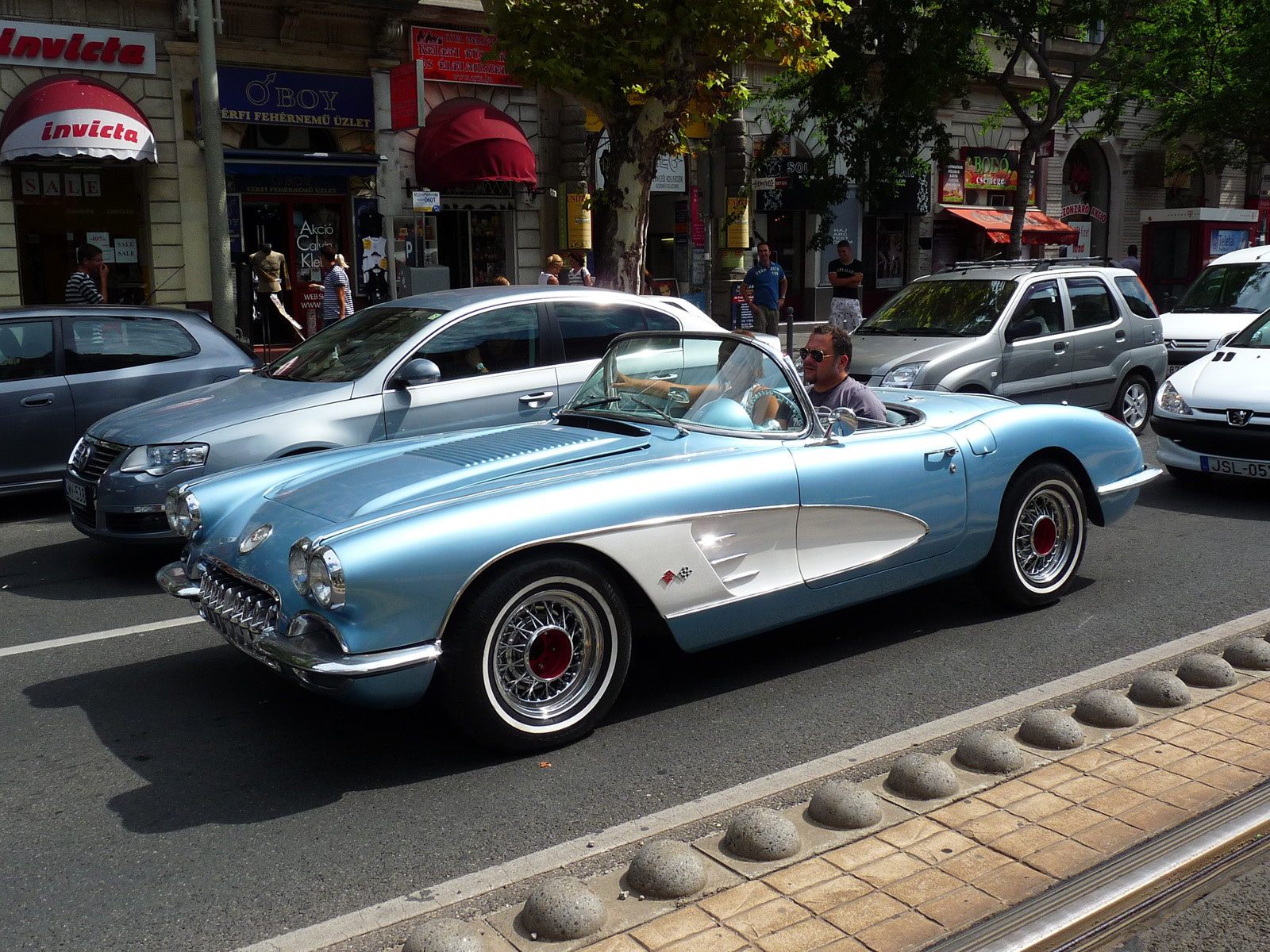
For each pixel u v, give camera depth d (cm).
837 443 482
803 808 344
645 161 1245
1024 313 1006
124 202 1683
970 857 308
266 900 309
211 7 1320
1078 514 570
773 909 283
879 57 1862
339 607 362
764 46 1190
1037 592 560
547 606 402
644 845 306
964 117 2698
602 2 1205
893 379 923
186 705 463
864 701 449
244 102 1728
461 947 264
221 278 1357
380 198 1884
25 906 308
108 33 1605
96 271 1281
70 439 841
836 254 2517
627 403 496
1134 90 2328
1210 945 276
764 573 453
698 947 266
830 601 479
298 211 1831
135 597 632
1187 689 422
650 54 1194
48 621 588
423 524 374
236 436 645
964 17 1752
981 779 359
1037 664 487
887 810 338
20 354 833
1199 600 580
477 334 721
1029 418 550
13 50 1541
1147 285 2727
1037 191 2911
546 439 467
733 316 1884
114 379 858
